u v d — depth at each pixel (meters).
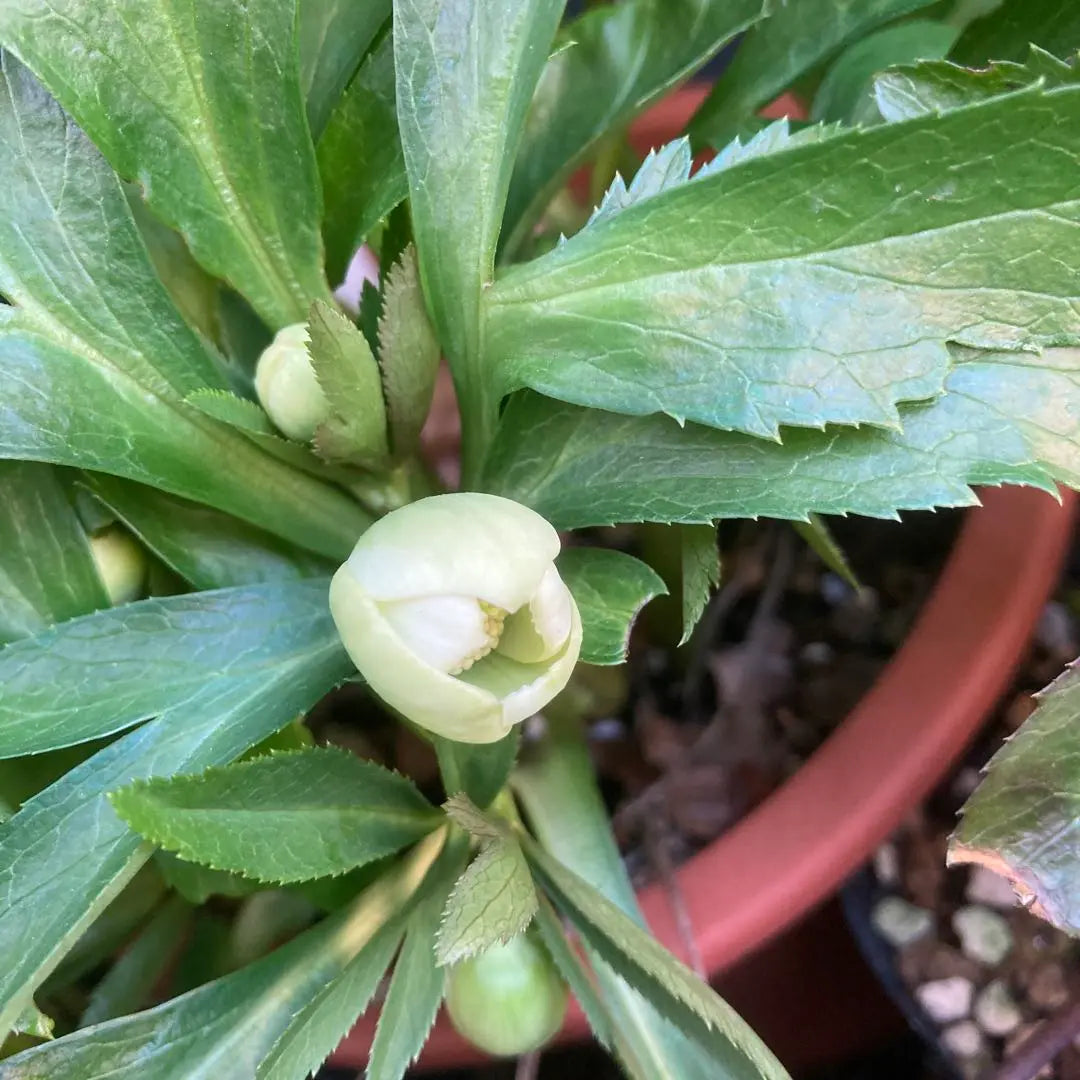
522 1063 0.19
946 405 0.14
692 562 0.17
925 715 0.19
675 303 0.15
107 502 0.17
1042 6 0.18
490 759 0.17
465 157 0.16
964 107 0.12
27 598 0.17
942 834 0.24
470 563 0.13
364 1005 0.15
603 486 0.16
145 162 0.16
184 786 0.13
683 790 0.22
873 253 0.13
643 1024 0.18
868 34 0.19
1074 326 0.13
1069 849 0.16
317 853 0.15
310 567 0.19
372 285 0.19
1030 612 0.20
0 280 0.16
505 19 0.16
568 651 0.14
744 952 0.19
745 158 0.14
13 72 0.16
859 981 0.27
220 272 0.18
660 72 0.20
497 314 0.16
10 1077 0.15
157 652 0.17
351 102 0.18
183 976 0.20
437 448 0.26
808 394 0.14
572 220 0.24
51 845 0.15
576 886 0.16
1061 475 0.14
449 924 0.13
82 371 0.17
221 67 0.16
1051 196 0.13
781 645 0.24
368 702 0.23
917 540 0.25
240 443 0.18
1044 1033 0.21
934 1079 0.26
